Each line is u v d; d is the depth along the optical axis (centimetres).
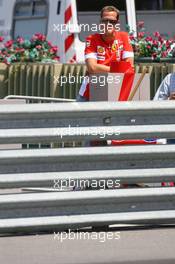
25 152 2166
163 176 2233
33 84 4222
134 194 2198
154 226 2372
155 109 2225
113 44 2802
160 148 2225
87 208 2189
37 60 4481
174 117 2247
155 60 4234
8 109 2162
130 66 2739
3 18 5309
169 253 2069
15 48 4503
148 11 5069
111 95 2627
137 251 2088
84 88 2766
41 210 2167
